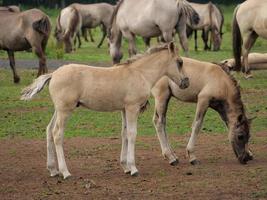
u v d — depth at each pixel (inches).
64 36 1467.8
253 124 692.7
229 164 532.7
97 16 1648.6
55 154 526.0
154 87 543.5
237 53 979.3
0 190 463.5
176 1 956.0
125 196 442.3
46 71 997.2
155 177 493.7
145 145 607.2
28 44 987.3
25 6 2763.3
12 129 684.7
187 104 816.9
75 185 473.7
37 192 457.4
